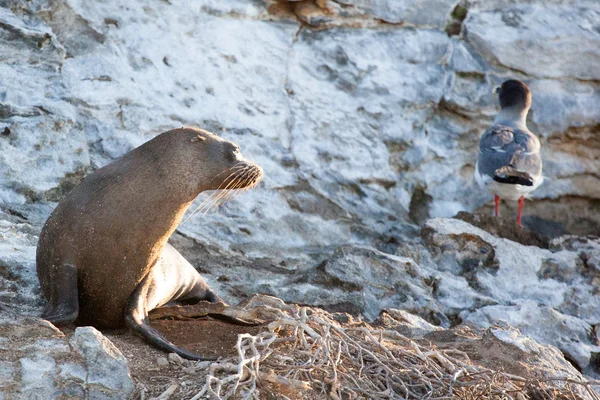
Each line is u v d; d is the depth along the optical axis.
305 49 34.28
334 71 34.19
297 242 29.50
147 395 14.49
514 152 30.56
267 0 34.06
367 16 35.19
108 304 17.28
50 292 17.19
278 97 32.78
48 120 26.36
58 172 25.66
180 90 31.02
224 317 18.61
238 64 32.56
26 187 24.91
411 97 34.62
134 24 31.27
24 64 28.23
